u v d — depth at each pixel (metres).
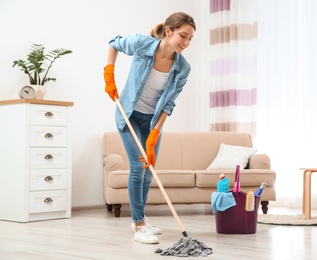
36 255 2.57
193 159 5.14
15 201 4.09
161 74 2.89
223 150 5.05
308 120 5.21
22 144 4.05
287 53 5.37
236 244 2.92
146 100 2.97
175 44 2.72
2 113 4.22
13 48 4.52
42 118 4.14
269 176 4.58
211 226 3.74
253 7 5.57
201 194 4.54
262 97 5.55
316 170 4.07
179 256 2.53
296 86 5.30
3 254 2.60
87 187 5.05
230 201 3.29
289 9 5.37
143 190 3.18
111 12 5.30
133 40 2.86
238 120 5.59
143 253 2.62
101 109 5.19
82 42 5.05
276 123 5.44
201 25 6.14
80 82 5.02
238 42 5.61
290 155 5.32
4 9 4.46
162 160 5.08
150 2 5.65
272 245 2.89
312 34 5.20
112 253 2.62
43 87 4.35
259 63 5.57
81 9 5.05
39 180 4.12
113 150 4.94
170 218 4.29
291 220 3.97
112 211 4.87
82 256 2.54
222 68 5.76
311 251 2.71
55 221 4.09
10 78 4.48
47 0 4.78
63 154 4.28
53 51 4.57
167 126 5.76
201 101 6.09
